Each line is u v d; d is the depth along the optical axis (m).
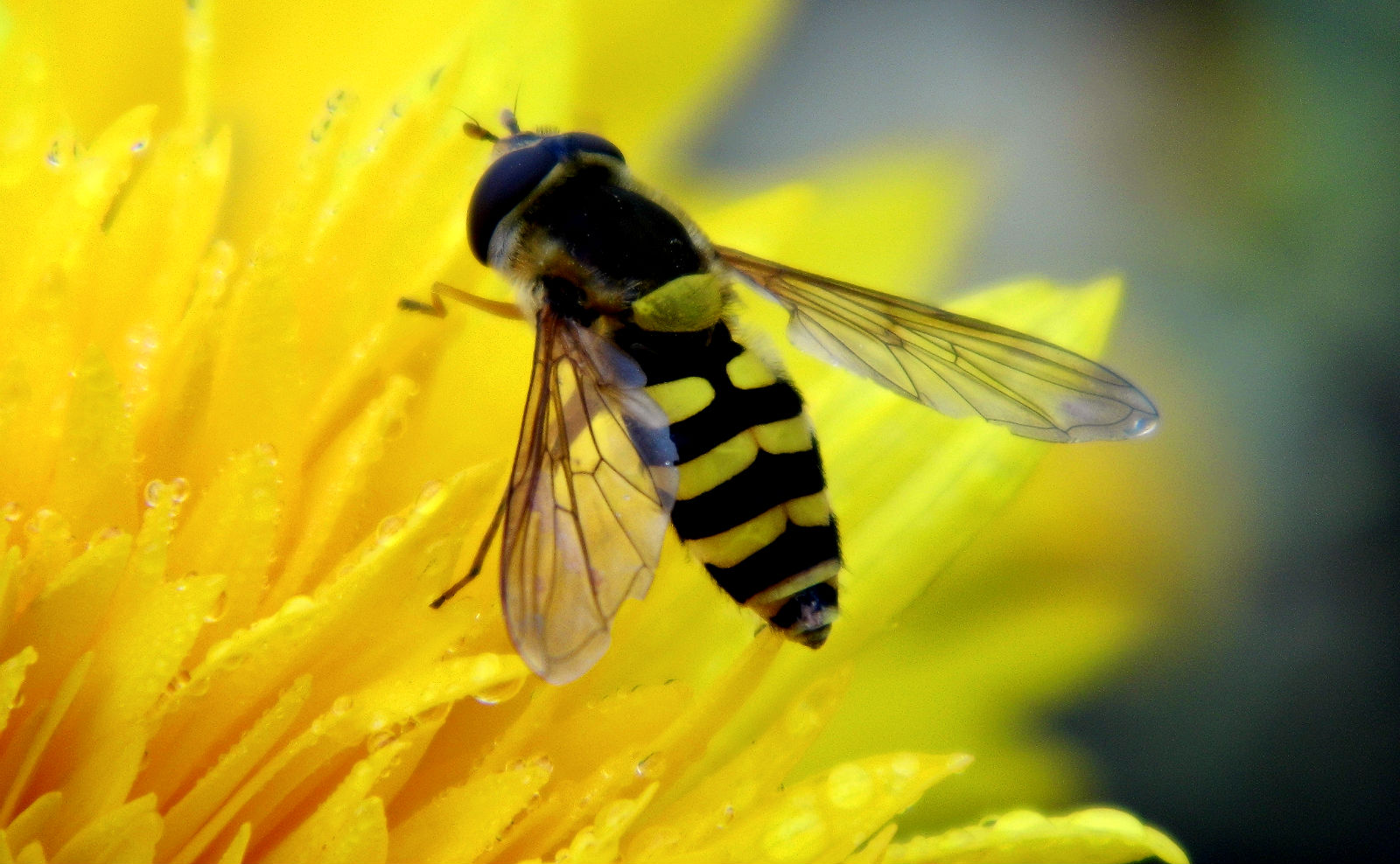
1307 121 0.11
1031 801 0.08
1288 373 0.10
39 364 0.07
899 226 0.09
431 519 0.07
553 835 0.07
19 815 0.07
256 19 0.08
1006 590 0.08
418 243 0.08
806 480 0.08
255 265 0.08
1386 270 0.11
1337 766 0.10
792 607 0.08
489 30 0.08
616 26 0.08
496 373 0.08
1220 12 0.12
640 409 0.08
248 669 0.07
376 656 0.07
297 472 0.08
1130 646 0.09
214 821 0.07
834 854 0.07
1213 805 0.10
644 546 0.08
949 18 0.12
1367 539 0.10
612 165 0.08
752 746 0.07
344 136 0.08
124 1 0.08
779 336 0.08
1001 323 0.08
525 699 0.08
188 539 0.07
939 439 0.08
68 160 0.08
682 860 0.07
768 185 0.09
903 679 0.08
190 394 0.08
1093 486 0.09
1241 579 0.10
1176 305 0.11
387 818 0.08
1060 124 0.12
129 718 0.07
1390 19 0.11
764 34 0.09
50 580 0.07
